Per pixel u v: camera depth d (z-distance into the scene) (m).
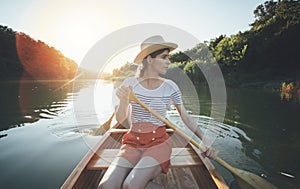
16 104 8.68
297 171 2.88
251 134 4.55
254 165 3.07
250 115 6.51
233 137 4.32
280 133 4.66
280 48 22.27
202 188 1.93
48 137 4.23
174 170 2.22
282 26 24.25
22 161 3.13
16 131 4.71
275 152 3.56
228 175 2.66
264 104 8.74
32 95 11.94
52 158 3.25
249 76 20.91
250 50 22.27
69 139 4.06
